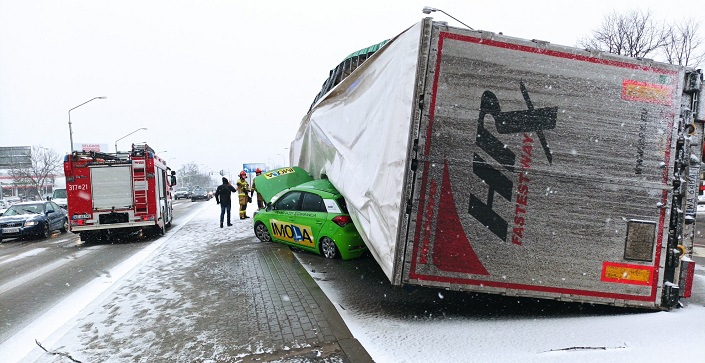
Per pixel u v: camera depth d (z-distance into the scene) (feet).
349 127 21.89
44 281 24.86
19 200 184.44
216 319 15.71
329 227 25.07
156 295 19.43
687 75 13.87
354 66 30.73
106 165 39.60
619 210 13.62
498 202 13.43
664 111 13.67
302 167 39.01
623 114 13.58
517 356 11.30
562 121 13.48
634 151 13.62
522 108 13.42
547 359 11.00
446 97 13.26
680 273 14.17
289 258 26.61
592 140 13.53
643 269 13.74
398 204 13.38
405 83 13.85
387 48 16.83
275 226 30.48
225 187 47.11
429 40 13.20
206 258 28.09
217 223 52.80
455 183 13.30
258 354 12.50
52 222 53.01
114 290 20.56
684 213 14.01
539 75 13.44
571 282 13.60
